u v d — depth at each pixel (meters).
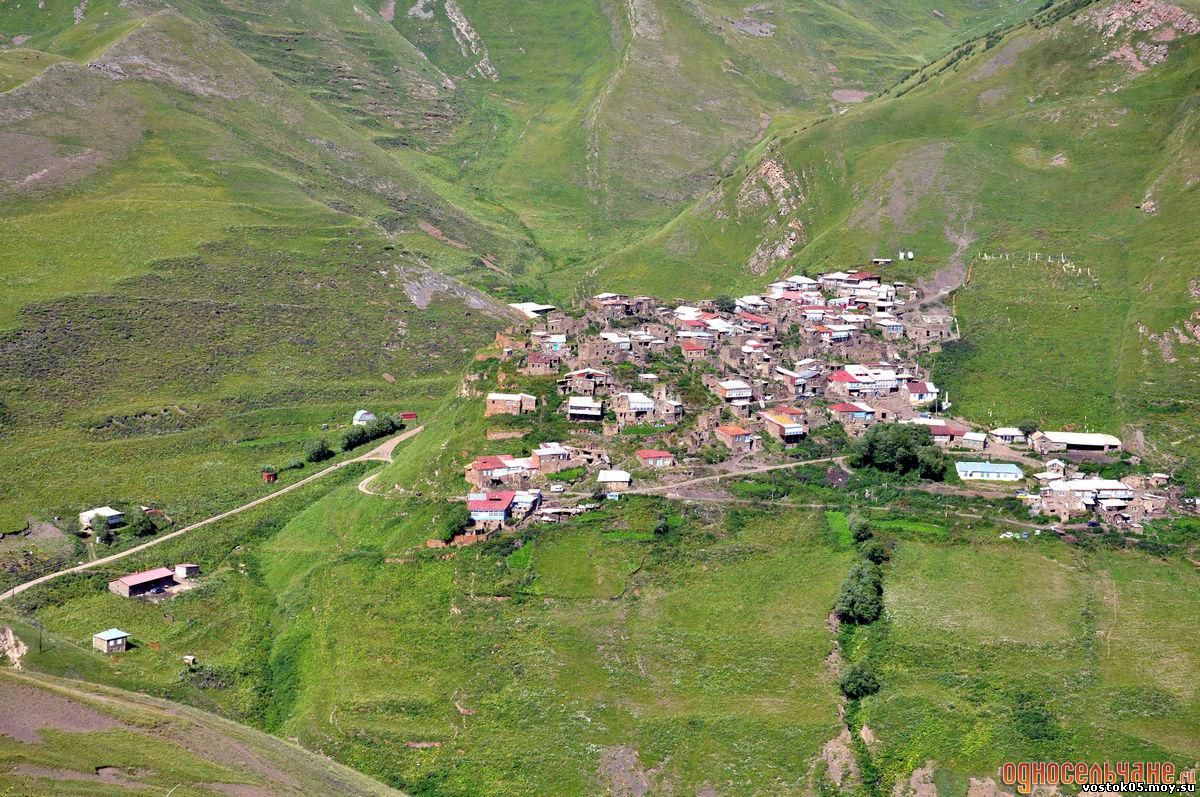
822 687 164.50
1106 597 178.12
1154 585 180.25
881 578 181.38
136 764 141.75
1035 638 169.25
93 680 176.62
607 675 167.75
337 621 184.75
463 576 185.88
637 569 185.12
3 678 155.00
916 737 156.12
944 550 188.50
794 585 182.00
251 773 144.88
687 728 159.50
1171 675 162.38
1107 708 158.38
